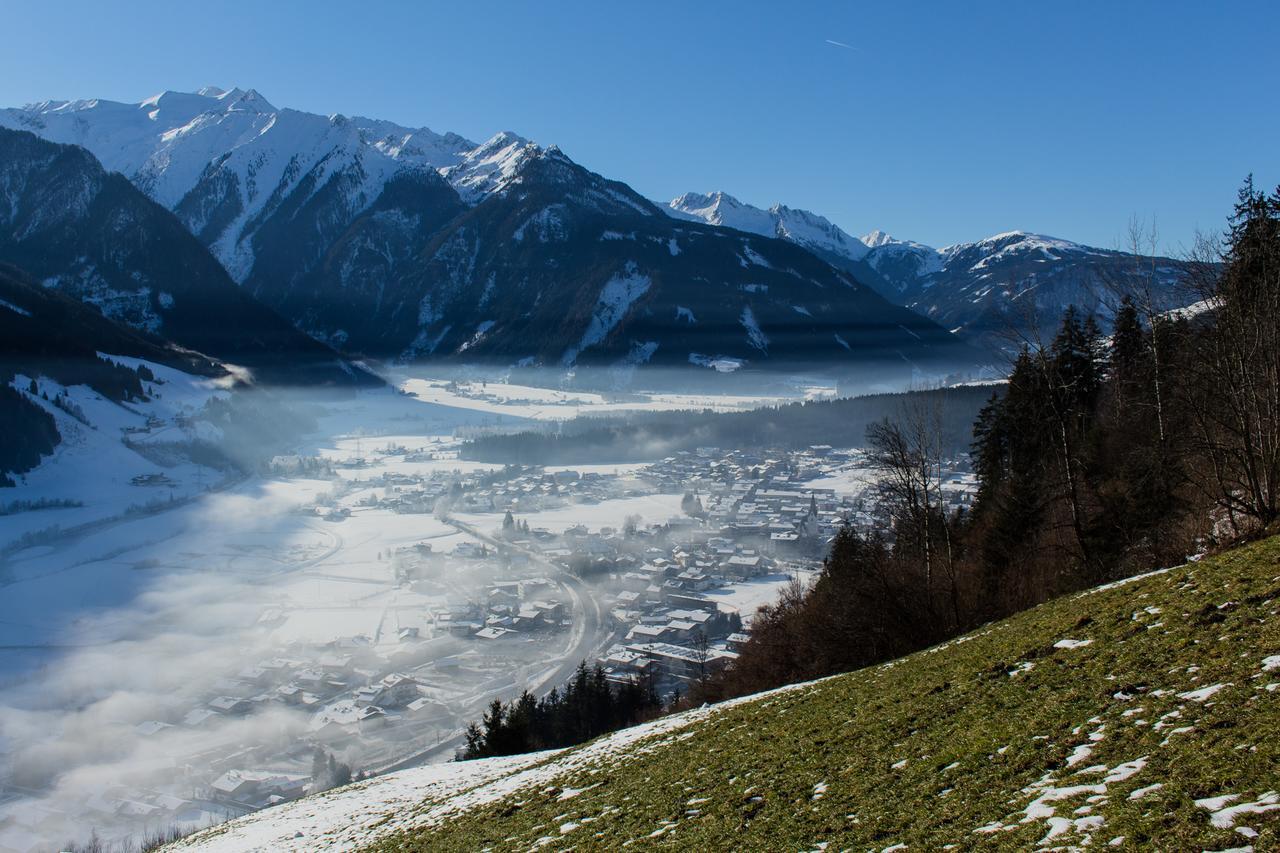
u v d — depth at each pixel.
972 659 20.31
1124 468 39.09
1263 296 29.83
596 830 16.95
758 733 20.66
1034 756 12.70
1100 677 15.15
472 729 43.69
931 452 48.97
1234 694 12.01
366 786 33.81
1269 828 8.44
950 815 11.76
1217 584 17.58
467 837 20.06
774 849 12.76
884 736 16.62
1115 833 9.40
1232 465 30.77
